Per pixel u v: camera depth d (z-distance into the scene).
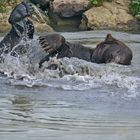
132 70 24.45
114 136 13.03
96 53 26.20
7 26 48.78
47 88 20.59
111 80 21.97
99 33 45.03
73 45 26.38
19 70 23.66
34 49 25.33
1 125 14.29
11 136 12.98
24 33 25.80
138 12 53.34
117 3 54.38
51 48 24.86
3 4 51.78
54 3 53.53
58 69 23.70
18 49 25.50
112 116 15.84
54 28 51.72
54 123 14.67
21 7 25.80
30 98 18.58
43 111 16.34
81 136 13.04
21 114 15.82
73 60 25.20
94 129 13.94
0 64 24.48
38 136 13.01
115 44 26.33
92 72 23.42
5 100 18.12
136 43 36.97
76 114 16.03
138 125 14.55
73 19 53.81
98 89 20.47
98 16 52.41
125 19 52.53
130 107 17.33
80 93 19.70
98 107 17.23
